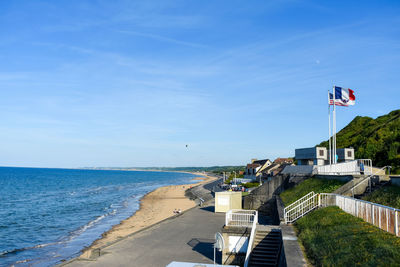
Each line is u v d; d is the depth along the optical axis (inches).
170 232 1037.8
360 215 624.1
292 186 1373.0
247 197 1427.2
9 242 1233.4
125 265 711.7
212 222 1202.6
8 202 2593.5
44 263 947.3
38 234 1379.2
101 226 1524.4
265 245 717.3
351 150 1608.0
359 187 909.8
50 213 1993.1
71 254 1036.5
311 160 1715.1
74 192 3651.6
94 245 1139.9
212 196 2605.8
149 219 1649.9
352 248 463.5
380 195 733.3
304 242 607.8
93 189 4188.0
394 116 3169.3
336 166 1294.3
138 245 877.8
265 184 1411.2
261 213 1395.2
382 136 2650.1
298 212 861.8
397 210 457.4
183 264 436.1
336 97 1315.2
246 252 711.7
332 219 666.8
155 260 747.4
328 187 1022.4
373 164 2242.9
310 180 1278.3
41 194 3351.4
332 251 487.8
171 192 3550.7
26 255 1044.5
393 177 765.9
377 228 506.9
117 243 900.0
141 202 2571.4
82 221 1697.8
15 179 6496.1
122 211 2049.7
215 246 580.7
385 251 403.5
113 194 3415.4
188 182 6491.1
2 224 1616.6
